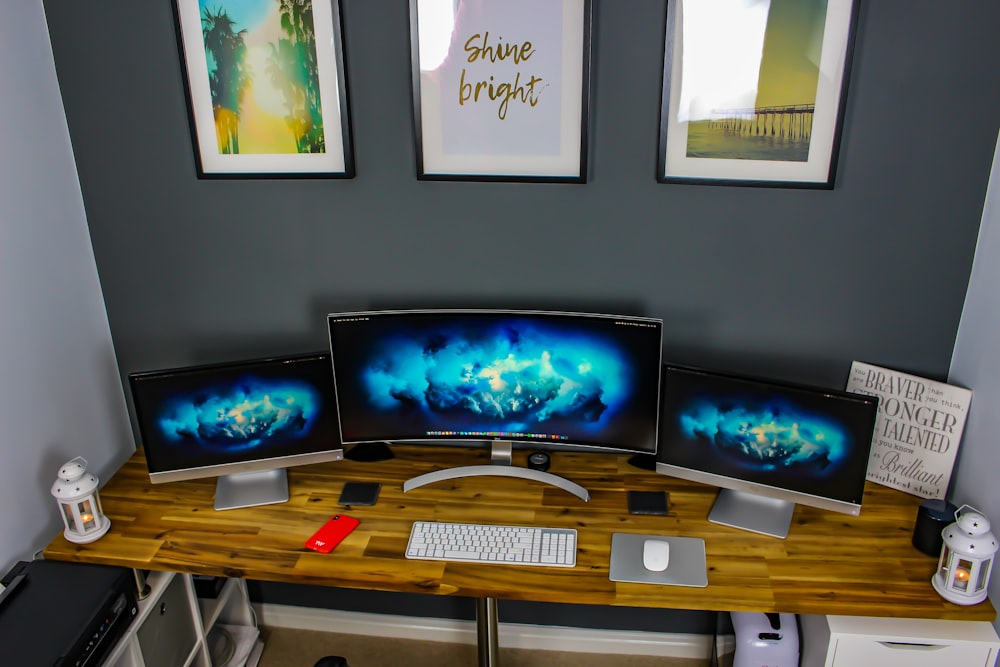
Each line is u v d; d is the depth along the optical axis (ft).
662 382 6.43
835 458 6.11
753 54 6.11
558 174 6.66
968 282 6.55
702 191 6.62
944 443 6.63
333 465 7.36
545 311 6.70
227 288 7.44
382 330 6.59
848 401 5.90
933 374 6.93
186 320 7.60
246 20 6.45
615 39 6.25
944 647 5.76
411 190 6.90
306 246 7.21
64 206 6.94
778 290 6.88
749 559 6.07
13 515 6.43
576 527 6.43
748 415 6.25
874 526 6.46
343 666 5.72
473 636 8.64
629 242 6.88
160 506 6.82
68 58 6.71
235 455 6.81
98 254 7.39
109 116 6.88
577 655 8.50
